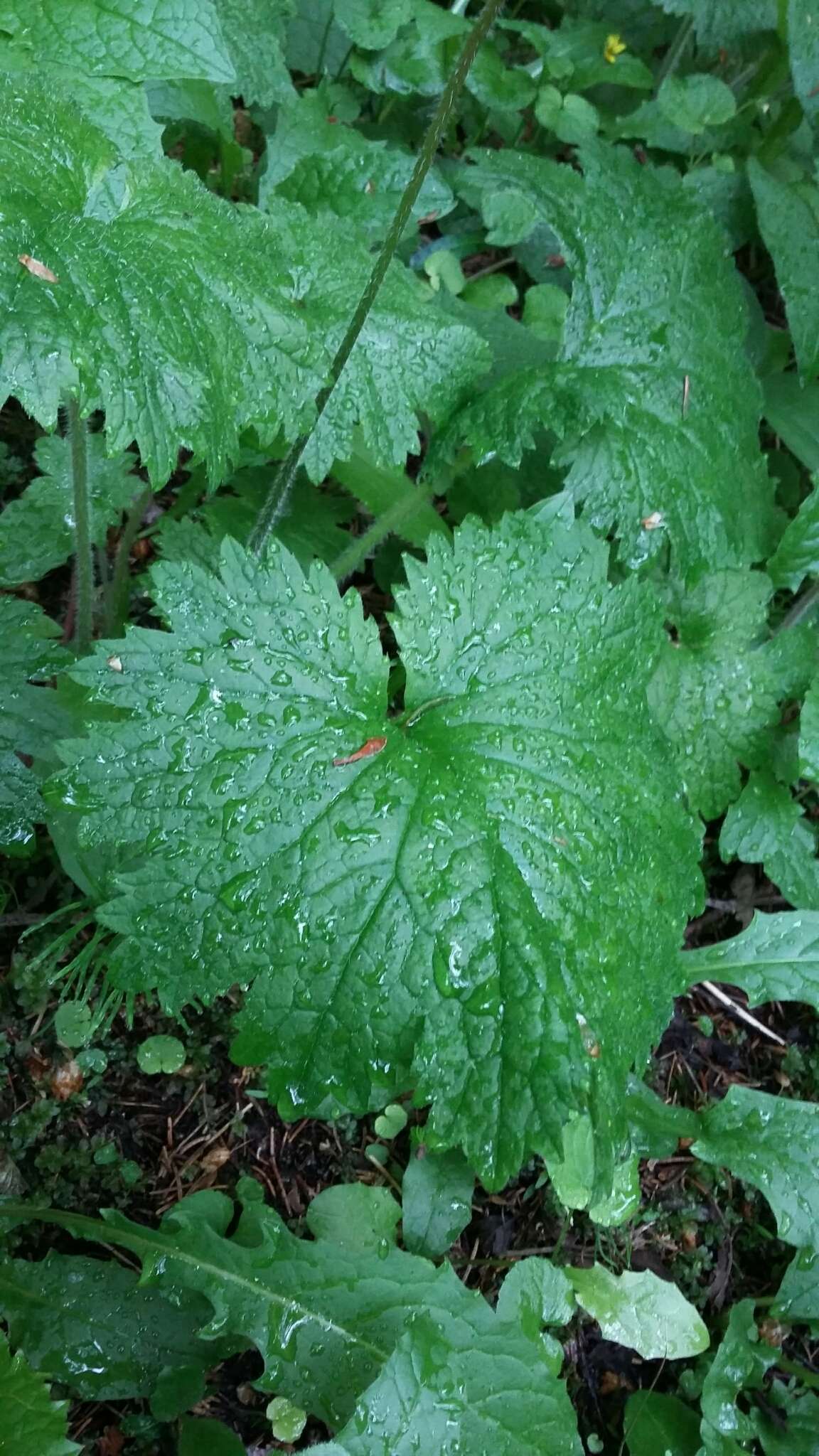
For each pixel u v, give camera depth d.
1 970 0.34
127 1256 0.31
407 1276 0.29
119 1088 0.33
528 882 0.27
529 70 0.50
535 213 0.45
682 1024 0.40
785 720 0.44
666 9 0.49
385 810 0.27
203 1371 0.29
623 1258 0.35
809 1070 0.40
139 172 0.25
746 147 0.52
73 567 0.37
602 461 0.35
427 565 0.29
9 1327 0.29
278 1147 0.34
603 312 0.37
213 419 0.24
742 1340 0.33
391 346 0.34
